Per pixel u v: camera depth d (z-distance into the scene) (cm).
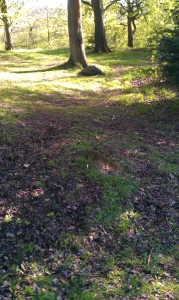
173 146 806
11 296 403
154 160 717
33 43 5797
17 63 2052
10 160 661
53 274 440
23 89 1216
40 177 610
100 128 873
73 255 471
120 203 570
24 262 452
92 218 531
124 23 4159
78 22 1772
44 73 1642
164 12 1748
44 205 548
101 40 2523
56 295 410
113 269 454
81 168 632
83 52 1814
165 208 578
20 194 571
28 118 873
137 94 1234
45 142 738
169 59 1000
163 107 1095
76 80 1470
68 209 543
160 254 484
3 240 484
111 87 1378
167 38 977
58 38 5572
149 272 452
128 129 897
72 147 702
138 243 501
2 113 868
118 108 1086
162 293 418
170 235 521
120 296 411
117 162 682
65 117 925
